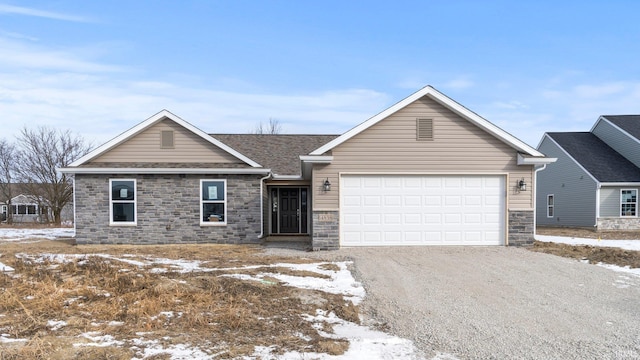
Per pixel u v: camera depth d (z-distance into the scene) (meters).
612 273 9.55
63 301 6.88
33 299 6.91
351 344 5.26
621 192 23.89
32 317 5.96
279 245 15.18
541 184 29.41
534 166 13.62
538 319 6.39
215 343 5.16
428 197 13.64
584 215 24.80
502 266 10.25
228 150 15.91
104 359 4.59
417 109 13.62
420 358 4.89
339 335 5.65
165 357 4.68
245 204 15.59
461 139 13.62
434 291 7.95
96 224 15.31
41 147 35.97
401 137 13.60
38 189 37.00
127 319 6.01
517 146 13.46
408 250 12.77
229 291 7.52
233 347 5.03
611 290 8.10
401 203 13.60
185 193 15.45
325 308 6.86
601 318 6.47
